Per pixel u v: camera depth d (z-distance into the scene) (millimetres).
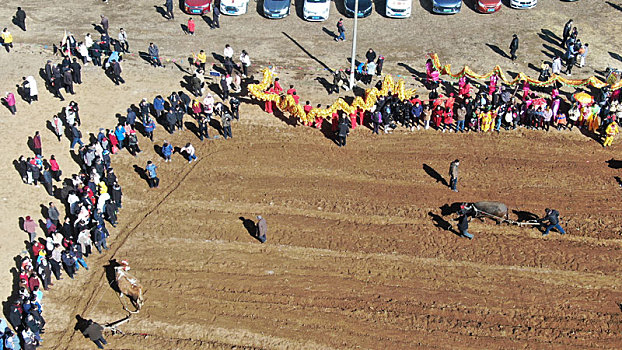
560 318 24484
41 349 23609
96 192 29109
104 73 37625
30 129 33000
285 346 23688
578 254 27047
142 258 27016
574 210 29203
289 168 31734
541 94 35531
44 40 40469
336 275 26266
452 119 34125
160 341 23875
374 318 24578
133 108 34875
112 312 24953
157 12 44281
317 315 24703
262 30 42312
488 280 25984
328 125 34406
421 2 45031
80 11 44188
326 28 42531
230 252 27281
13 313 23250
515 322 24359
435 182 30859
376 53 39844
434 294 25438
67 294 25594
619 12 43344
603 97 33375
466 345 23594
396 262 26781
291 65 38625
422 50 40062
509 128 34000
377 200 29828
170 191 30406
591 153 32469
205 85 36906
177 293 25562
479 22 42844
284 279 26094
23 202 28984
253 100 36188
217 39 41281
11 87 35844
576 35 37875
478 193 30188
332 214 29109
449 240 27797
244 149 32906
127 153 32344
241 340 23875
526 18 43094
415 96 35406
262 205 29594
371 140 33469
